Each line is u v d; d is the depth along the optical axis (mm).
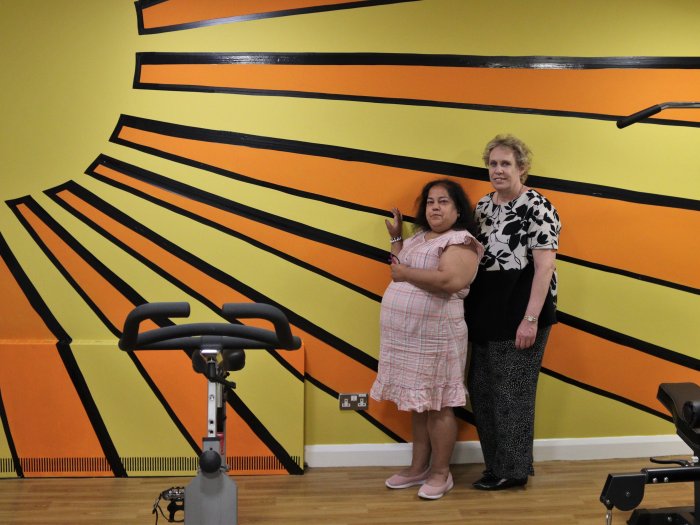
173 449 3230
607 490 2068
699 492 2527
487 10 3260
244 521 2805
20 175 3154
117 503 2932
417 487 3170
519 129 3312
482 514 2889
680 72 3365
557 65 3303
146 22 3146
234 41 3188
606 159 3363
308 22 3203
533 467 3371
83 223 3195
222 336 2049
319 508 2934
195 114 3199
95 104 3158
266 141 3230
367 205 3285
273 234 3266
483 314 3098
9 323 3205
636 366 3471
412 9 3232
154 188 3209
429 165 3287
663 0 3334
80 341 3213
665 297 3451
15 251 3182
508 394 3082
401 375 3018
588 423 3486
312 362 3334
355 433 3385
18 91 3119
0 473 3176
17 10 3090
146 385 3213
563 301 3416
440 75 3262
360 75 3236
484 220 3119
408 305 2973
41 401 3172
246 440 3262
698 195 3414
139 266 3227
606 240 3400
